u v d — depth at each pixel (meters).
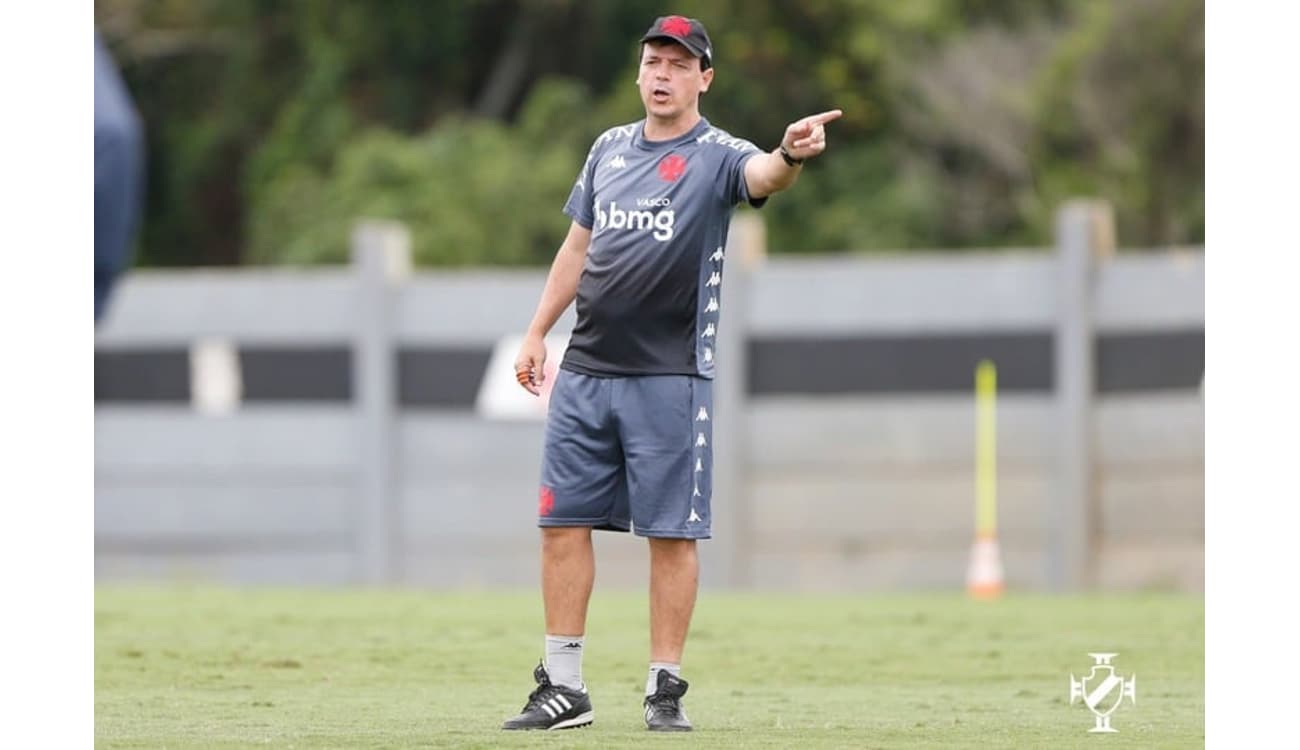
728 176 23.08
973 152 107.38
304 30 109.50
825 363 60.38
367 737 22.50
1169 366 58.62
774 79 103.62
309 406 63.53
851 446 60.22
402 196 97.06
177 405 64.12
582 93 103.00
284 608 41.81
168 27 114.75
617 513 23.84
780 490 60.62
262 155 106.06
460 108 109.31
